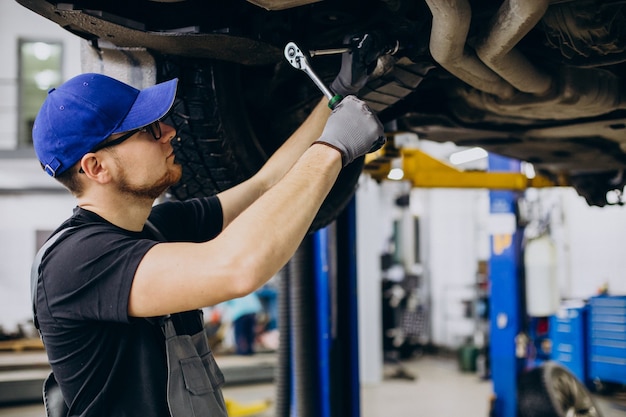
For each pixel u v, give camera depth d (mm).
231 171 1455
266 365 7156
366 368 7273
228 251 846
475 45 1218
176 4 1176
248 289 847
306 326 2572
